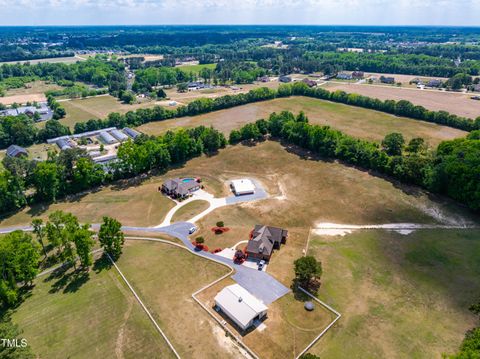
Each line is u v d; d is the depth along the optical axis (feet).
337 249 264.11
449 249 261.03
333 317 203.92
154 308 211.00
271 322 200.75
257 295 220.23
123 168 382.01
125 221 305.32
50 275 243.40
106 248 254.06
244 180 364.17
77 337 192.85
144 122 577.43
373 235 280.31
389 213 310.04
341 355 181.16
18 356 161.58
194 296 219.00
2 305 216.74
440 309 208.44
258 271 241.76
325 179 374.84
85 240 231.30
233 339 190.60
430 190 342.03
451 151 360.48
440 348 183.52
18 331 183.21
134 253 262.67
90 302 216.95
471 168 305.32
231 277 236.22
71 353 183.73
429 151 406.41
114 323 201.46
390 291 222.69
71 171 358.23
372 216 306.55
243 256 253.03
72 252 248.52
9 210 325.83
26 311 211.20
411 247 264.52
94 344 188.65
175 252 263.08
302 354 180.75
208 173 396.16
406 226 291.17
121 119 560.20
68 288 229.45
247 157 435.53
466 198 309.83
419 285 226.99
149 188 363.15
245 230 289.74
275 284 229.66
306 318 203.31
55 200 343.26
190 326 198.39
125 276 238.07
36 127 532.32
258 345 186.39
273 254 259.60
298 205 326.85
